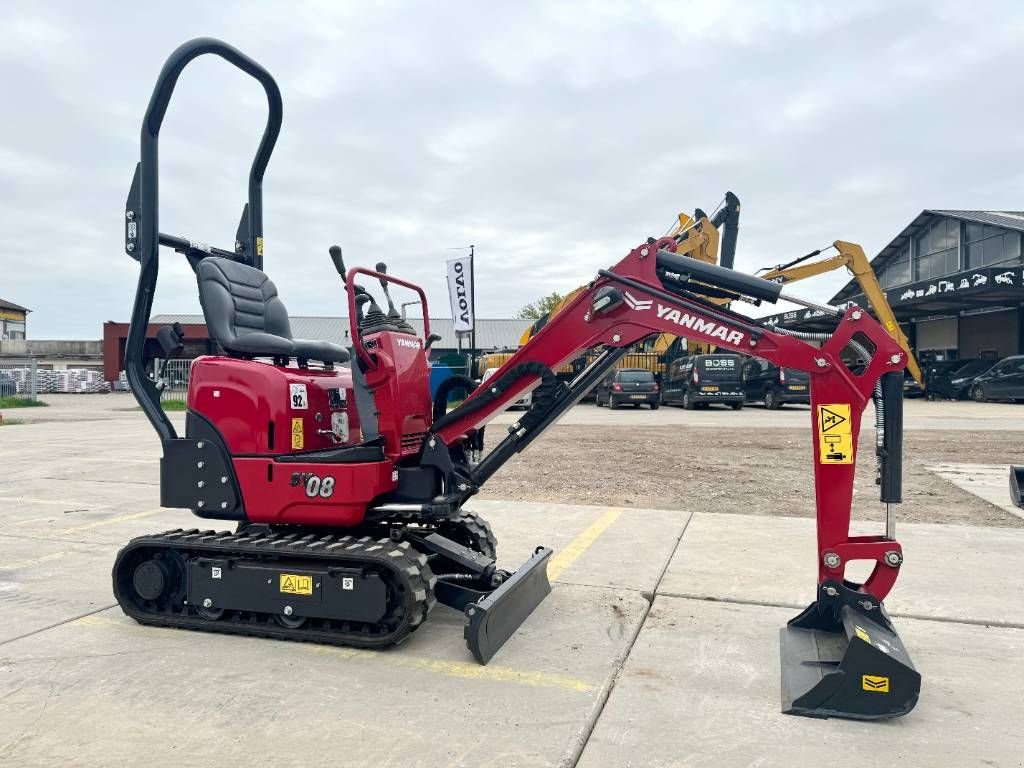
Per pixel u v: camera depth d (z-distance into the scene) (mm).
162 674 3494
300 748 2797
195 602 4062
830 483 3488
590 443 13578
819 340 3648
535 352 3979
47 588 4883
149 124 4262
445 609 4504
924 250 36781
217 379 4176
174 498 4230
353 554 3775
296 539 4141
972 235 32781
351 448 4008
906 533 6215
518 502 7777
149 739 2863
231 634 4051
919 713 3105
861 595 3461
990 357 28234
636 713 3094
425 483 4051
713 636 3975
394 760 2711
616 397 24641
